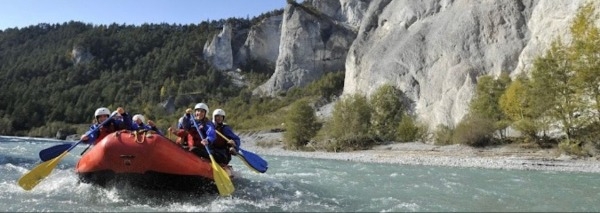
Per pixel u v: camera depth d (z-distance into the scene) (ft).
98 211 22.39
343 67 298.76
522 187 38.01
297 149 135.74
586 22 86.79
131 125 32.12
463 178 46.91
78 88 371.97
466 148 97.19
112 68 422.82
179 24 517.55
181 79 387.55
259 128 222.28
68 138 254.88
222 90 353.10
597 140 80.48
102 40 458.09
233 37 410.93
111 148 26.16
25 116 293.02
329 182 39.52
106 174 26.84
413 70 171.22
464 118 110.73
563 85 83.97
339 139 127.85
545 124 87.25
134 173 26.43
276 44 386.52
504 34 145.79
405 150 107.34
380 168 63.31
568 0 121.39
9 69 424.05
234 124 250.98
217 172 27.66
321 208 25.23
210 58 407.23
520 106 95.30
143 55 449.06
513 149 90.22
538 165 70.95
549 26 126.41
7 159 57.98
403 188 35.58
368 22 220.43
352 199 28.96
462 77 147.43
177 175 26.99
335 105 138.41
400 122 133.39
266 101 297.33
